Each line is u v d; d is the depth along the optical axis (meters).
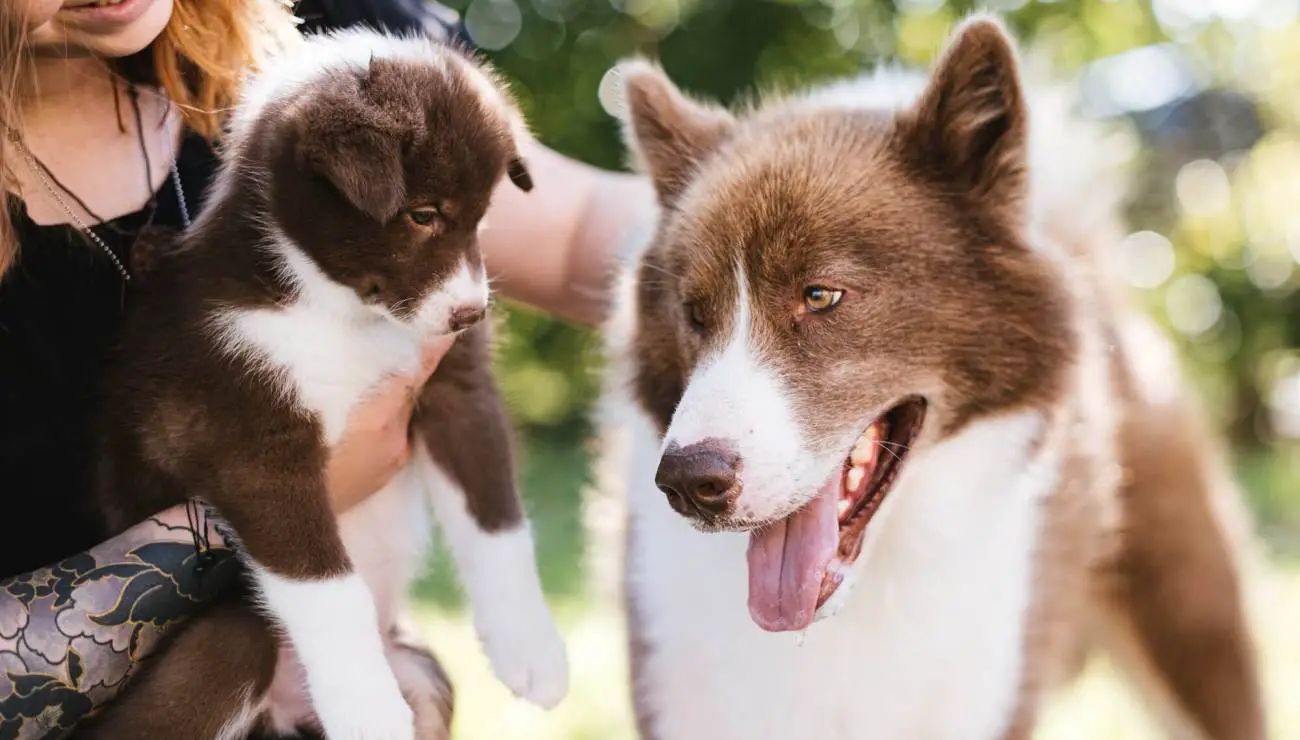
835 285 1.04
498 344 1.13
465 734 1.59
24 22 0.95
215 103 1.07
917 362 1.05
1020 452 1.09
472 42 1.21
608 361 1.18
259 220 0.97
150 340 0.99
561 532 2.78
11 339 1.01
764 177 1.06
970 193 1.07
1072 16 4.30
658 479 1.00
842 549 1.04
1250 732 1.35
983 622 1.10
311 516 0.98
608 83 1.23
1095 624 1.35
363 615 0.98
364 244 0.96
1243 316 4.56
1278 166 4.64
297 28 1.13
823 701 1.09
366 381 1.00
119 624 0.96
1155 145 4.86
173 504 0.99
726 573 1.09
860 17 4.25
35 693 0.94
